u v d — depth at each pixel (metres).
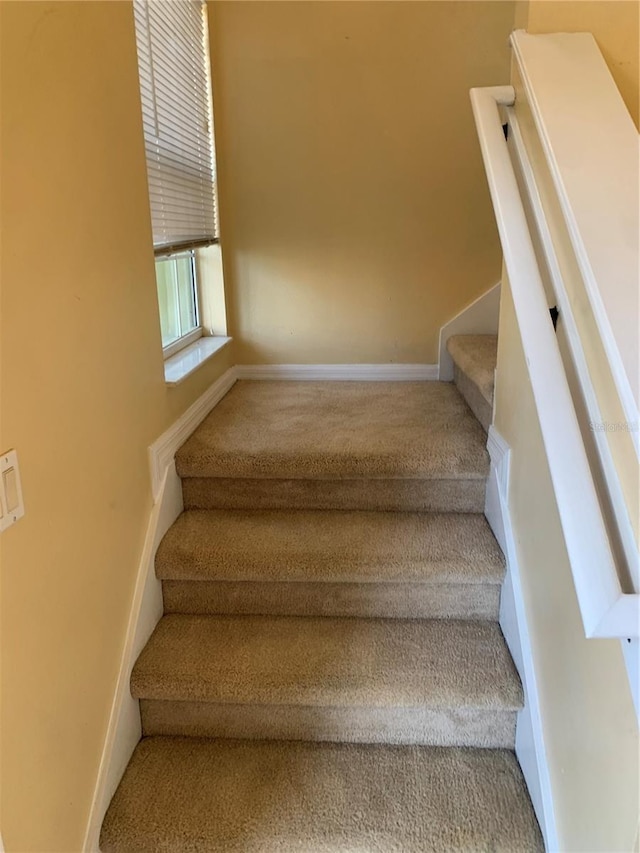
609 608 0.73
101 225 1.27
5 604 0.93
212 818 1.29
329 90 2.39
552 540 1.24
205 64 2.34
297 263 2.59
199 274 2.52
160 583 1.64
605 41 1.29
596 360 1.01
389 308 2.62
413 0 2.29
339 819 1.28
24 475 0.97
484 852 1.22
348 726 1.47
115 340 1.36
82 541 1.19
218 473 1.80
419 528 1.74
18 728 0.97
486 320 2.60
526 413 1.42
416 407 2.28
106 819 1.28
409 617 1.65
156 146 1.83
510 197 1.18
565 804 1.15
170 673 1.44
